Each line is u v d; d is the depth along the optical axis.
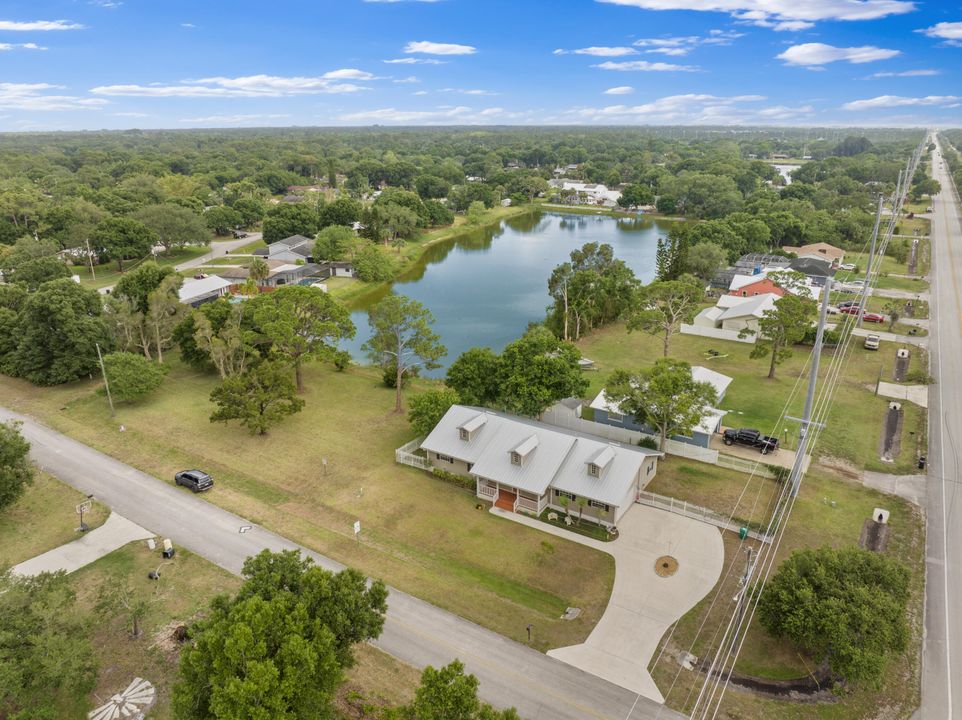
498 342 90.19
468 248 163.62
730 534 41.94
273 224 150.25
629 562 39.31
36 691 25.98
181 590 36.44
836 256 123.56
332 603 27.44
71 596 30.16
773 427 57.53
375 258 124.44
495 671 31.06
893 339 81.06
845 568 31.45
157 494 46.88
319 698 23.94
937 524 42.97
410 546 41.09
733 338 84.19
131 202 162.88
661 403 48.12
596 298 88.00
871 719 28.20
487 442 48.19
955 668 31.06
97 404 62.59
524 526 43.16
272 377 55.31
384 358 65.88
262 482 48.75
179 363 75.12
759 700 29.25
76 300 66.31
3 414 60.31
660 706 29.08
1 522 42.94
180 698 23.53
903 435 55.75
